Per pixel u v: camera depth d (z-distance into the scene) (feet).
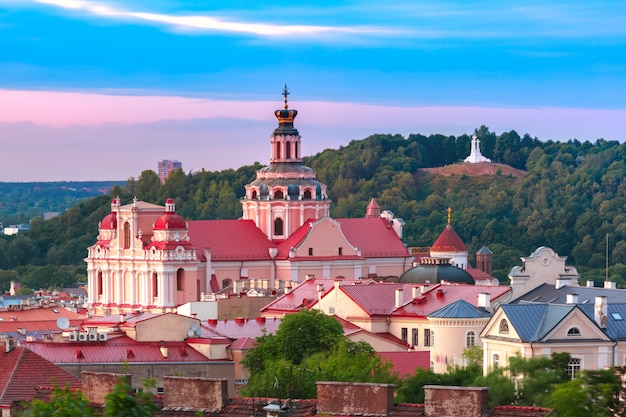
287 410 623.77
